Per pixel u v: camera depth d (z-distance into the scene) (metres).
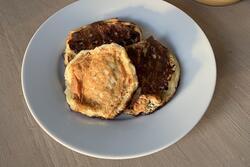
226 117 0.34
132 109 0.34
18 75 0.39
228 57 0.38
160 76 0.35
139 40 0.38
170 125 0.32
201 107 0.33
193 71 0.36
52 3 0.45
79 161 0.32
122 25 0.39
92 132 0.32
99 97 0.33
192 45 0.37
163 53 0.36
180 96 0.34
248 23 0.40
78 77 0.34
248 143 0.32
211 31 0.40
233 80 0.36
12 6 0.45
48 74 0.37
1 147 0.34
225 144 0.32
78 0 0.44
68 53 0.37
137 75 0.34
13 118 0.36
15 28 0.43
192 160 0.31
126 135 0.32
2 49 0.41
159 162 0.32
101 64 0.33
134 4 0.42
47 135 0.34
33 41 0.39
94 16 0.42
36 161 0.33
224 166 0.31
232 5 0.42
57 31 0.41
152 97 0.33
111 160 0.32
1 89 0.38
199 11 0.42
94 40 0.38
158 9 0.41
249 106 0.34
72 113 0.34
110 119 0.34
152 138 0.31
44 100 0.35
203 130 0.33
